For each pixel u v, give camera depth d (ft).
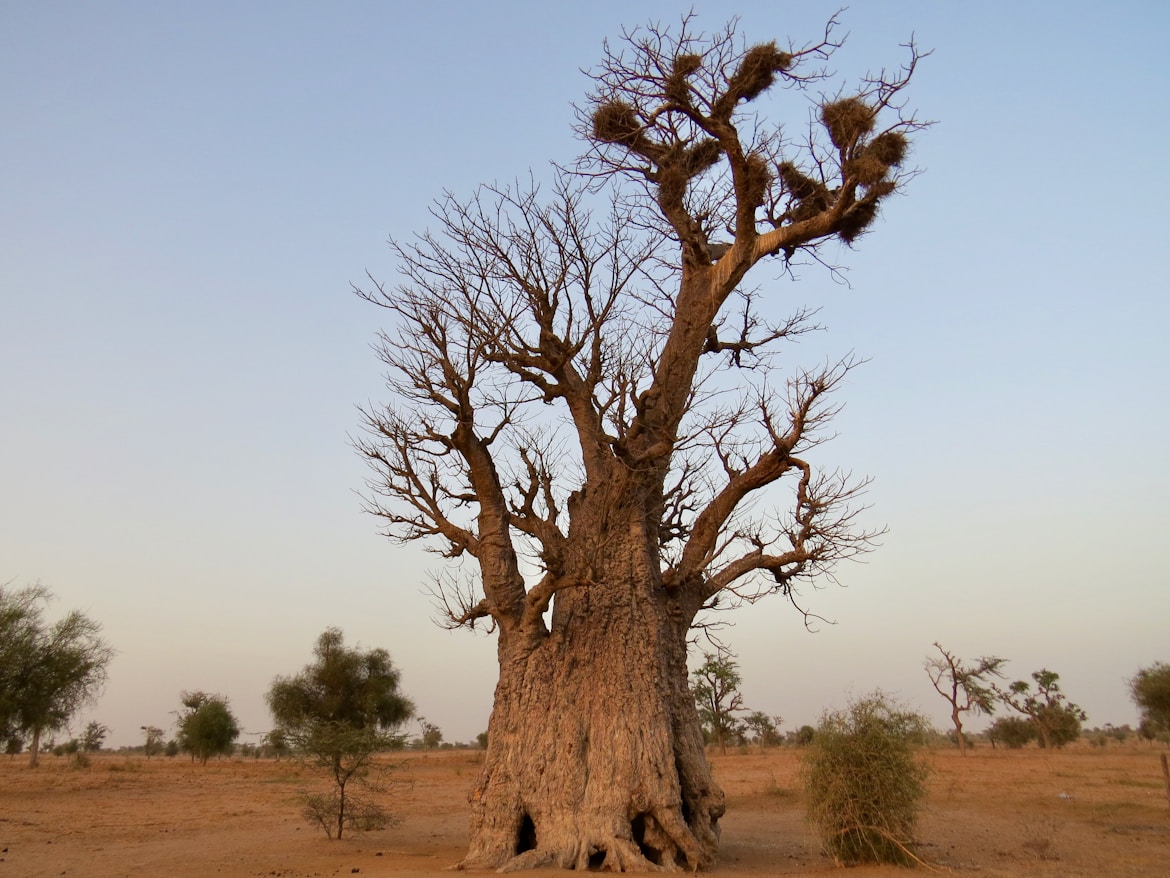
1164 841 55.31
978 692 177.17
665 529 55.57
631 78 50.44
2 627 97.86
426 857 51.93
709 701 174.50
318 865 48.11
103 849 55.88
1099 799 81.10
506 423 53.11
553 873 40.50
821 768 48.88
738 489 51.11
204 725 191.31
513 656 48.78
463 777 141.38
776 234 50.75
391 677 189.37
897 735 49.39
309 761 72.64
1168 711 153.89
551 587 46.88
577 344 53.11
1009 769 126.41
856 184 48.57
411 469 53.01
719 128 48.65
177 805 89.51
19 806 83.92
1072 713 210.18
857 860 47.21
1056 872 43.78
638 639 47.75
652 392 52.44
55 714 101.65
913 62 47.14
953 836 58.13
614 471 51.08
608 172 53.47
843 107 47.88
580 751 45.57
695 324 52.21
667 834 43.75
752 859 49.88
